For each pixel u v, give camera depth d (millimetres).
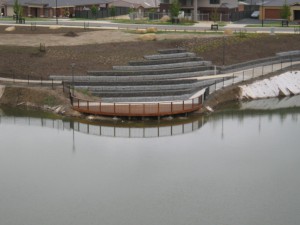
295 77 72375
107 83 63406
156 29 84625
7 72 67000
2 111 61625
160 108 59250
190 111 59875
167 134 55844
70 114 59438
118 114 57969
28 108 62219
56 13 98875
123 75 66000
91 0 116125
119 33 81000
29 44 74125
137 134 55625
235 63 73562
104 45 74375
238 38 79562
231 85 67750
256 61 74062
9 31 81438
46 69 67625
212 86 66188
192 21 97938
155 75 66250
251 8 114500
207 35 80875
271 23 96875
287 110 64875
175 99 62031
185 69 68562
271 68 73312
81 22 93500
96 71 66625
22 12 102125
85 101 60281
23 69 67625
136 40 77000
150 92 61938
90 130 56500
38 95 62781
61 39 77000
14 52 70875
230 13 101188
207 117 61062
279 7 101875
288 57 76812
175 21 95000
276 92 69625
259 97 68062
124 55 71375
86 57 70438
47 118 59656
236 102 66188
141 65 68812
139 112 58062
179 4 99938
